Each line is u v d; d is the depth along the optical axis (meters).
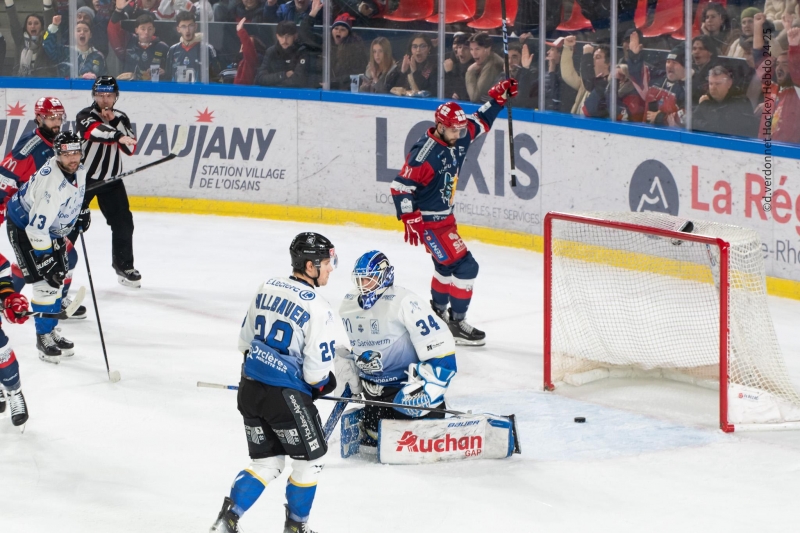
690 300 17.27
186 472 12.68
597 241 17.05
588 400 15.44
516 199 24.88
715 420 14.45
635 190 22.88
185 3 27.91
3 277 13.47
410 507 11.55
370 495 11.85
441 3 25.44
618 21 22.92
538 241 24.44
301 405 10.30
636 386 16.02
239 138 28.05
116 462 13.00
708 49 21.48
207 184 28.47
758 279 14.53
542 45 24.25
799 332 18.55
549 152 24.12
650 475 12.52
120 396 15.40
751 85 20.95
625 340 16.19
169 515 11.39
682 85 22.08
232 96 27.91
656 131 22.27
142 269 23.06
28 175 17.25
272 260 23.89
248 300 20.81
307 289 10.45
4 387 14.34
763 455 13.11
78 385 15.88
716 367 15.68
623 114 23.23
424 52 25.89
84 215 18.42
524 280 22.27
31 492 12.05
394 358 12.84
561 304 16.38
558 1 23.83
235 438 13.82
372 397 13.12
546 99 24.48
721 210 21.47
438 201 17.66
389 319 12.64
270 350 10.32
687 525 11.09
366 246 24.97
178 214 28.50
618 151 23.00
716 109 21.64
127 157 28.73
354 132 26.86
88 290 21.42
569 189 23.95
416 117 25.89
